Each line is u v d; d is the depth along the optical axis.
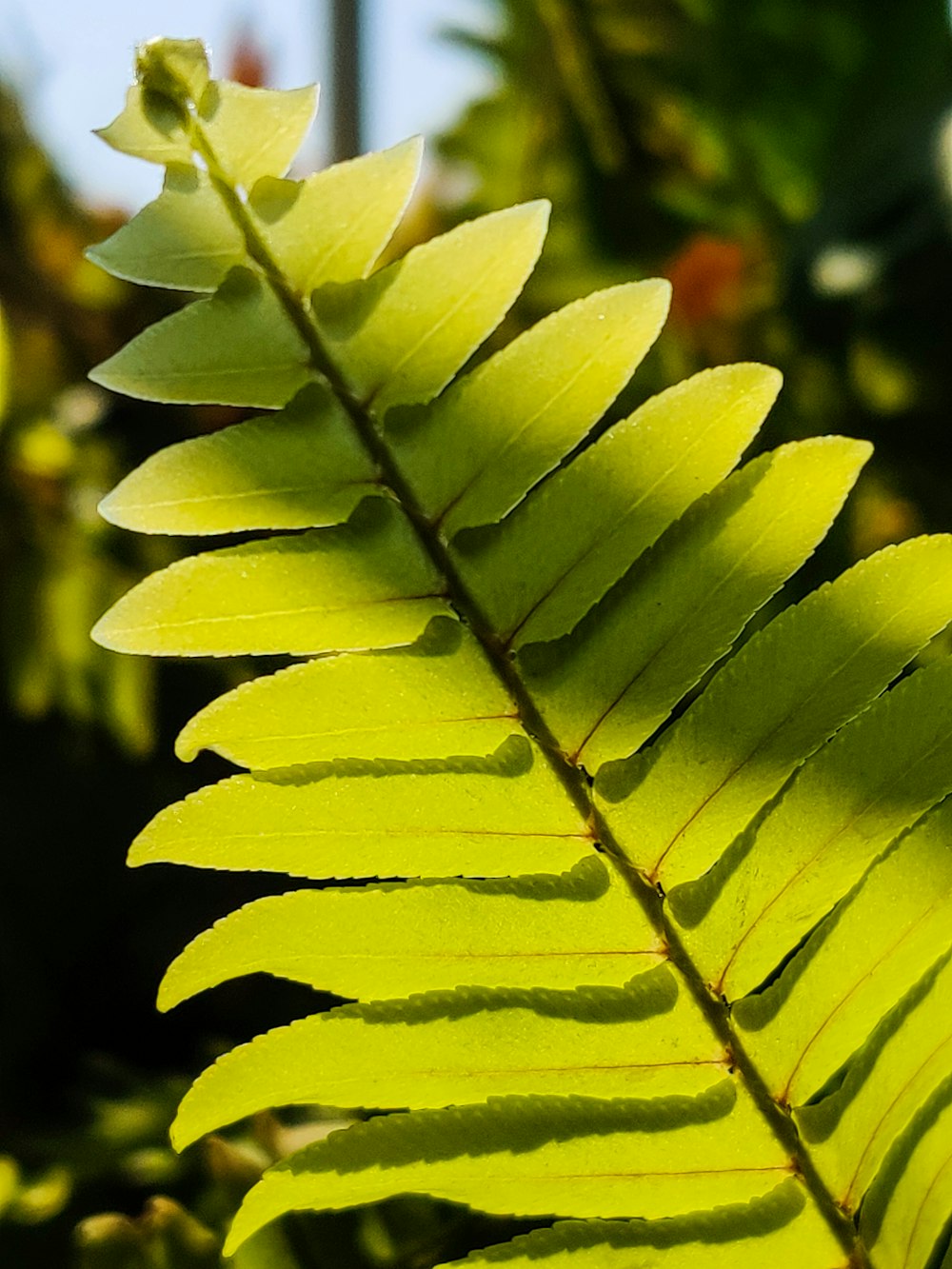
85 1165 0.34
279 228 0.22
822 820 0.23
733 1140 0.23
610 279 0.59
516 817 0.23
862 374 0.50
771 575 0.22
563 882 0.23
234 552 0.22
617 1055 0.23
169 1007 0.22
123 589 0.53
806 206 0.59
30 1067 0.49
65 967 0.51
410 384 0.22
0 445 0.53
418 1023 0.23
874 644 0.23
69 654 0.52
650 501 0.22
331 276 0.22
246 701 0.22
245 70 0.61
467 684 0.22
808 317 0.50
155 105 0.21
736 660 0.23
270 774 0.22
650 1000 0.23
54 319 0.59
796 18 0.56
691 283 0.54
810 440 0.22
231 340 0.22
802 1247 0.23
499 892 0.23
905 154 0.51
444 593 0.22
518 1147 0.23
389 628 0.22
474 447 0.22
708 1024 0.23
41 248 0.61
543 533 0.22
